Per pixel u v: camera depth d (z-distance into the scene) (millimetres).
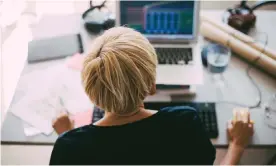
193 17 1499
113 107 839
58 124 1241
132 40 813
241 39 1585
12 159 1929
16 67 1560
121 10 1492
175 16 1497
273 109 1334
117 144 846
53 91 1418
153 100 1354
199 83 1382
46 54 1584
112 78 790
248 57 1519
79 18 1812
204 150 917
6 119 1311
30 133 1264
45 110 1344
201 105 1343
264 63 1478
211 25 1658
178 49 1515
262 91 1406
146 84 830
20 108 1349
